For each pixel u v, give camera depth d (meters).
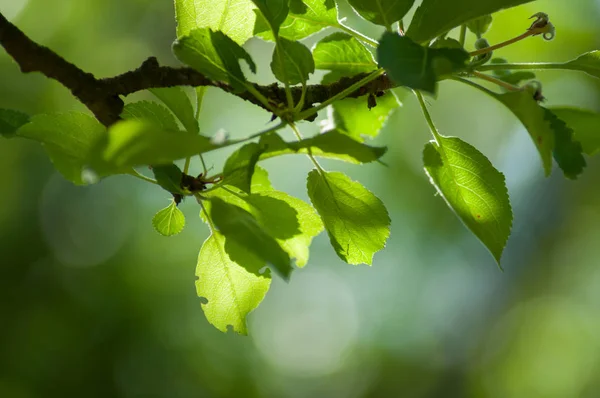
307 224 2.53
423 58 1.77
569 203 10.78
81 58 10.64
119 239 10.16
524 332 11.77
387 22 2.25
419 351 13.96
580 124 2.51
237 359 10.50
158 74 2.24
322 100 2.45
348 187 2.39
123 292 9.57
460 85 11.16
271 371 12.93
